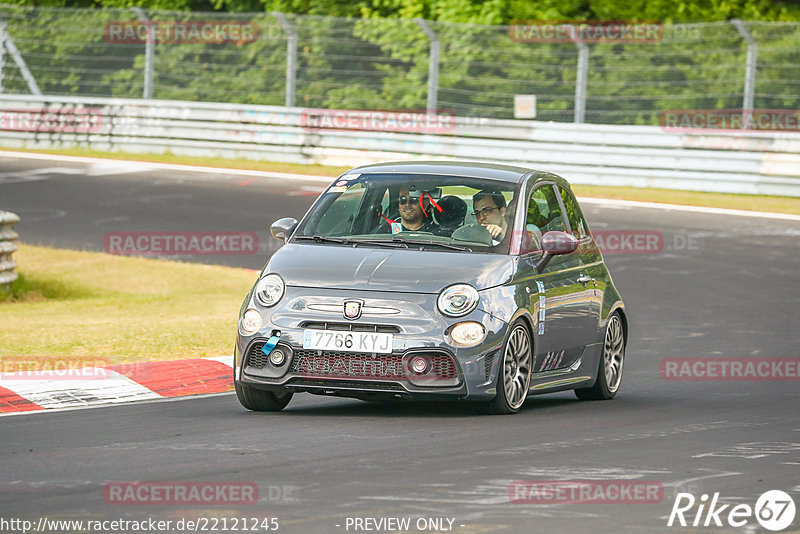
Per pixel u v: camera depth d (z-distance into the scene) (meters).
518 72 107.81
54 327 46.16
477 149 94.94
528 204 33.72
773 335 49.31
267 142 100.94
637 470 24.47
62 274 62.28
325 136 99.25
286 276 30.84
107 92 120.44
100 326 46.47
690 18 115.31
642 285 60.25
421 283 30.33
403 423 29.75
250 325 30.62
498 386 30.56
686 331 50.09
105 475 23.50
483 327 30.09
